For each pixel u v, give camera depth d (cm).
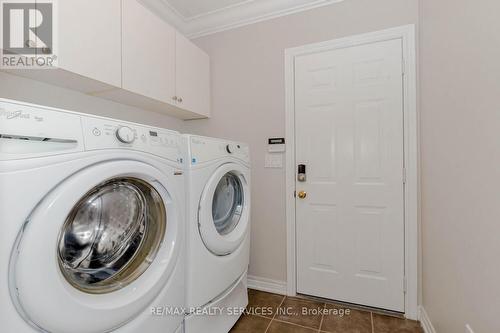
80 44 122
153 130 98
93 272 84
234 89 218
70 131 68
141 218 101
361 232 176
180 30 230
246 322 158
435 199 131
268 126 205
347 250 180
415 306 162
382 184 171
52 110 65
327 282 185
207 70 223
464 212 93
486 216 77
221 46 223
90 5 126
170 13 214
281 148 199
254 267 208
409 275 164
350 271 179
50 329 63
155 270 96
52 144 65
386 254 170
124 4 145
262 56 207
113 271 91
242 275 157
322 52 188
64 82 134
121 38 143
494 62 71
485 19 77
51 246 62
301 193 192
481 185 80
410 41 164
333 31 185
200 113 213
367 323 157
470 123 88
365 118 176
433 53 133
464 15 93
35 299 59
